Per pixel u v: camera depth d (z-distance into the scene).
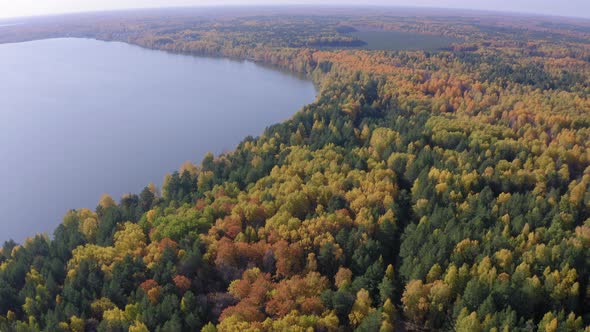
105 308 75.75
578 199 101.62
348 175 111.00
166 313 72.62
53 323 71.50
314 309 73.44
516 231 90.25
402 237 91.94
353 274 83.50
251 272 80.88
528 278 73.69
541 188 106.94
